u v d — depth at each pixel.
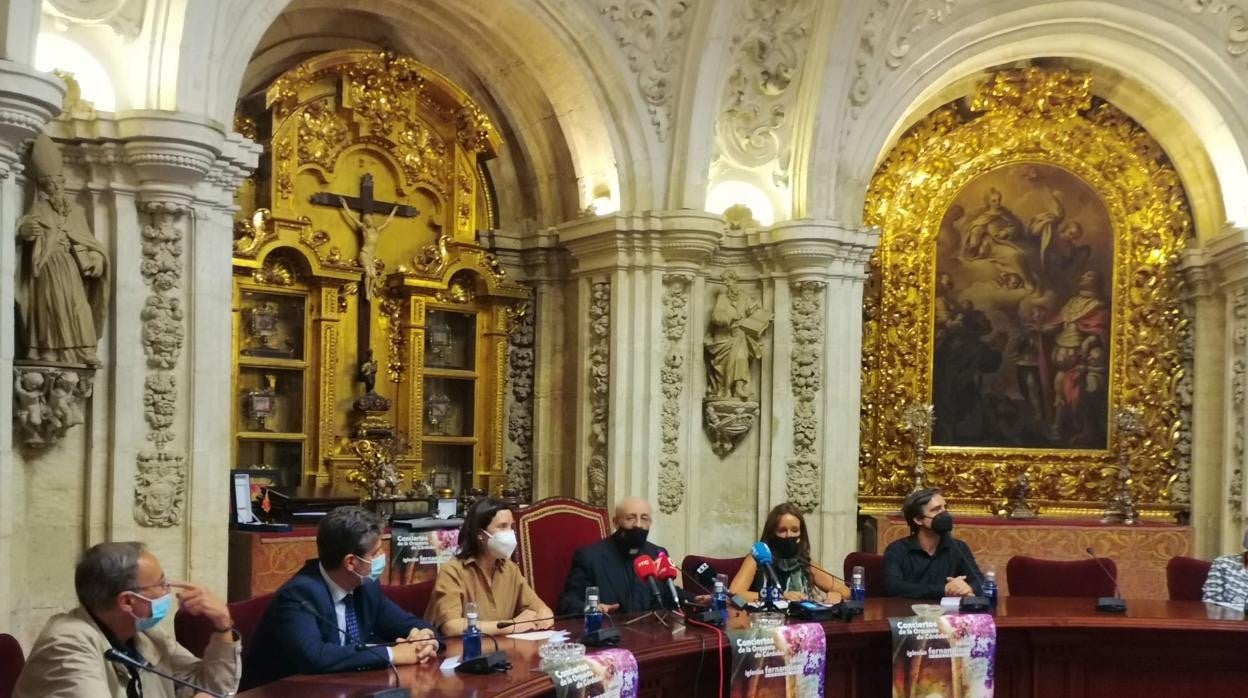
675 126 9.05
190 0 6.30
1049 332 10.63
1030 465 10.58
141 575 3.50
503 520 5.32
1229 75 9.85
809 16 9.19
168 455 6.49
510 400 9.73
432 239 9.32
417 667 4.16
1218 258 10.13
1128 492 10.31
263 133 8.30
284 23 8.54
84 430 6.37
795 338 9.53
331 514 4.27
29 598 6.21
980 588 6.26
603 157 9.30
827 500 9.48
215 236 6.70
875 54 9.44
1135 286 10.68
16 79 5.18
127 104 6.50
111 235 6.36
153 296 6.46
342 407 8.74
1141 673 5.81
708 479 9.61
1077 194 10.71
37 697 3.36
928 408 10.27
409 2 8.88
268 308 8.44
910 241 10.59
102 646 3.47
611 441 9.10
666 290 9.16
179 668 3.88
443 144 9.34
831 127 9.38
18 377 5.91
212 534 6.65
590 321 9.31
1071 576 6.83
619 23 8.75
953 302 10.60
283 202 8.33
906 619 5.24
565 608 5.62
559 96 9.18
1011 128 10.66
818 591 6.40
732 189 9.76
